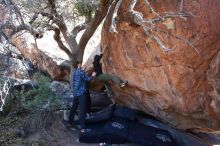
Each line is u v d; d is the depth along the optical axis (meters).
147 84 7.30
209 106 6.92
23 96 8.59
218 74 6.62
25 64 8.91
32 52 10.18
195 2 6.42
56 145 7.71
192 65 6.67
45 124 8.38
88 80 8.09
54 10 8.35
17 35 8.48
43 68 10.72
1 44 7.41
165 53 6.70
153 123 8.02
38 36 8.70
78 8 8.73
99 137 7.69
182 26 6.46
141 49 7.07
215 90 6.73
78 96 8.03
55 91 9.18
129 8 6.46
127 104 8.28
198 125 7.53
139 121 8.13
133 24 7.01
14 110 8.65
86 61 12.05
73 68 9.62
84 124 7.93
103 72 8.34
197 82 6.80
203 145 7.95
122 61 7.54
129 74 7.52
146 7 6.73
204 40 6.46
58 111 8.92
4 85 7.19
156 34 6.70
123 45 7.40
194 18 6.42
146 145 7.49
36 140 7.76
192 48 6.52
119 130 7.69
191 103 6.98
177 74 6.77
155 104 7.60
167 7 6.54
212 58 6.61
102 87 9.47
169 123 7.83
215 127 7.28
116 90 8.25
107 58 8.02
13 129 8.02
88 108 8.45
